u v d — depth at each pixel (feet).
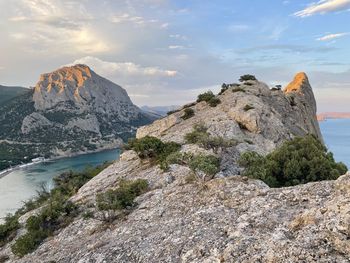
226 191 71.41
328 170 102.37
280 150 111.86
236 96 227.20
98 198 98.68
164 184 110.63
